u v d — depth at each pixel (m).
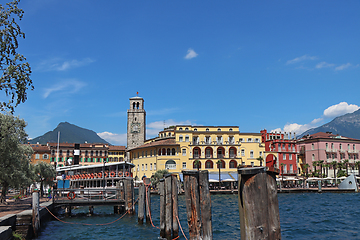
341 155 110.12
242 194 6.92
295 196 65.19
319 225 28.62
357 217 33.41
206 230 11.92
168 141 95.06
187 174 12.52
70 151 111.19
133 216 36.06
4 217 20.61
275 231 7.04
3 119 32.41
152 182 80.88
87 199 38.50
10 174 33.72
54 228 29.44
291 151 101.62
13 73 22.11
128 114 119.06
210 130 95.94
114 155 118.06
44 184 57.44
